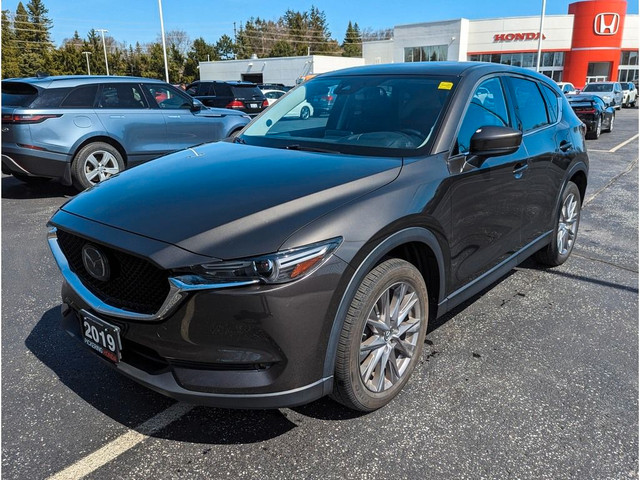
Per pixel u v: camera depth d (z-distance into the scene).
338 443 2.30
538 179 3.66
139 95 7.47
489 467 2.16
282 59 51.44
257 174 2.48
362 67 3.72
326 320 2.09
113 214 2.26
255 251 1.95
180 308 1.97
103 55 82.06
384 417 2.48
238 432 2.37
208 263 1.93
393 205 2.33
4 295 3.87
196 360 2.02
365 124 3.05
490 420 2.46
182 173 2.60
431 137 2.79
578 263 4.66
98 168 7.12
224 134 8.66
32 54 82.25
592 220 6.18
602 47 40.66
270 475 2.11
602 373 2.88
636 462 2.20
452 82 3.09
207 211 2.14
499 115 3.32
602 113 15.17
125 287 2.15
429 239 2.56
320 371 2.14
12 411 2.50
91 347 2.33
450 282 2.84
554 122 4.12
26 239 5.24
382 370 2.44
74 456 2.21
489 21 42.03
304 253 2.00
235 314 1.95
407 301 2.54
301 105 3.47
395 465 2.17
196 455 2.22
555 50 41.28
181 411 2.52
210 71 58.50
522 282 4.21
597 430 2.40
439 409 2.54
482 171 2.92
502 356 3.04
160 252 1.97
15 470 2.12
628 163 10.46
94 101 7.01
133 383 2.75
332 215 2.13
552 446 2.29
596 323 3.49
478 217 2.96
